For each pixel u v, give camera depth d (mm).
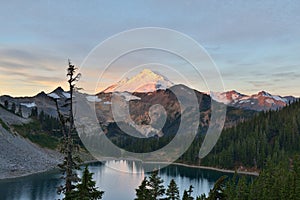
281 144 138125
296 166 59094
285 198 45969
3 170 102000
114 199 57156
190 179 101750
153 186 23297
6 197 69125
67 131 11953
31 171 109438
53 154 142500
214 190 12008
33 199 67125
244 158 132625
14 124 154375
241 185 52094
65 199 12711
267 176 55750
